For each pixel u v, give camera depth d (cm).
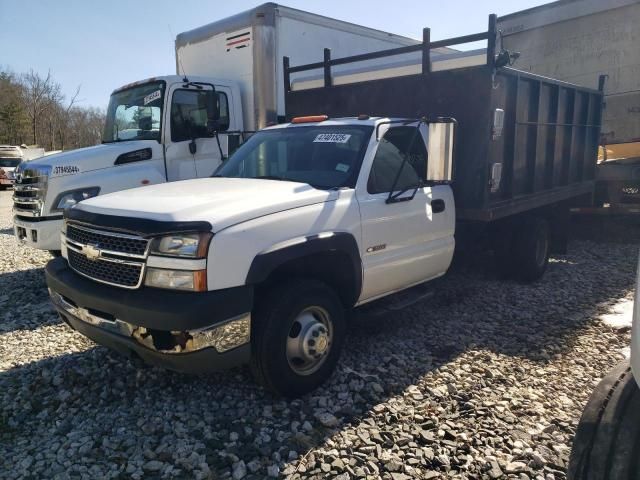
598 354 449
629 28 993
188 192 391
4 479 293
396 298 483
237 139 672
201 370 326
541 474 292
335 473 294
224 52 813
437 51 912
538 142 637
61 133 6456
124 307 324
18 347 474
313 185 417
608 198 916
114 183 670
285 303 352
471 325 521
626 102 1006
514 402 367
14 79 6066
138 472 298
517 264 655
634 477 215
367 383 395
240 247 327
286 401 369
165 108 713
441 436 327
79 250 369
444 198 507
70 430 342
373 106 609
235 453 313
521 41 1147
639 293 186
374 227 423
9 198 2064
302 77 742
